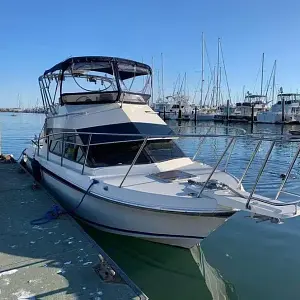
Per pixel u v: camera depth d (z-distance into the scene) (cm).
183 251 544
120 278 393
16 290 365
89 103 709
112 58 702
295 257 591
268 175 1274
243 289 487
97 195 552
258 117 4850
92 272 405
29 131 3359
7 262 427
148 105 761
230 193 473
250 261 577
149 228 525
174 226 504
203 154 1502
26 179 904
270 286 495
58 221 570
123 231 562
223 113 5522
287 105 5016
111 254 581
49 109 854
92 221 614
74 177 639
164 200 487
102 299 352
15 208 642
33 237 504
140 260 562
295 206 432
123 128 659
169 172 613
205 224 487
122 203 514
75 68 738
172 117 5641
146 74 783
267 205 431
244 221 771
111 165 626
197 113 5516
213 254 604
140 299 353
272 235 691
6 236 507
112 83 745
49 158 823
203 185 498
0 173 987
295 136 438
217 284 502
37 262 428
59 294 359
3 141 2447
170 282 508
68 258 439
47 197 718
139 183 551
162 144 692
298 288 489
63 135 729
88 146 615
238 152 1866
